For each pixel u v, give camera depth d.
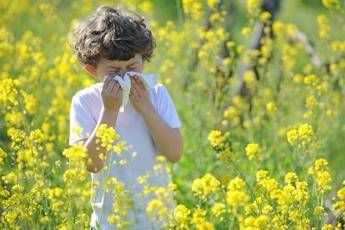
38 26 15.04
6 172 9.15
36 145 8.04
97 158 6.97
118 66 6.90
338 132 11.65
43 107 11.42
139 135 7.09
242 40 16.08
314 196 8.01
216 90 11.34
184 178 10.45
